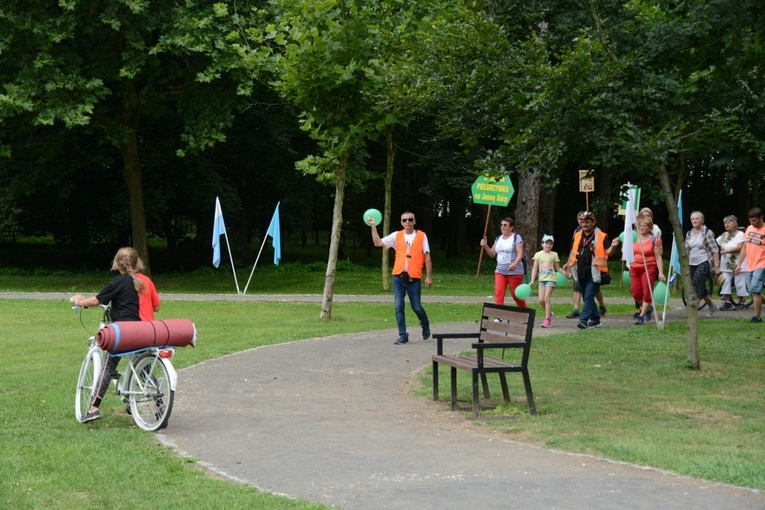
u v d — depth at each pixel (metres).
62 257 45.03
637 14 11.05
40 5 26.08
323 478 6.45
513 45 11.35
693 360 11.59
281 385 10.91
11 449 7.34
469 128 11.61
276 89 19.28
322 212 60.31
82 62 26.98
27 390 10.53
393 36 17.08
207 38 25.86
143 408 8.52
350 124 18.00
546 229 40.09
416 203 47.78
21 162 33.38
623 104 10.55
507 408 9.21
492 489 6.05
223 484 6.24
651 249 17.19
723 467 6.41
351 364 12.53
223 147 37.78
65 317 19.98
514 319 9.32
